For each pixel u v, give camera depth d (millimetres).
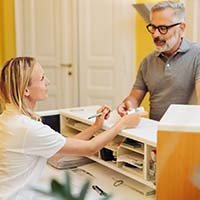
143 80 2561
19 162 1532
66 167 2055
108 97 4113
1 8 4445
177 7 2307
